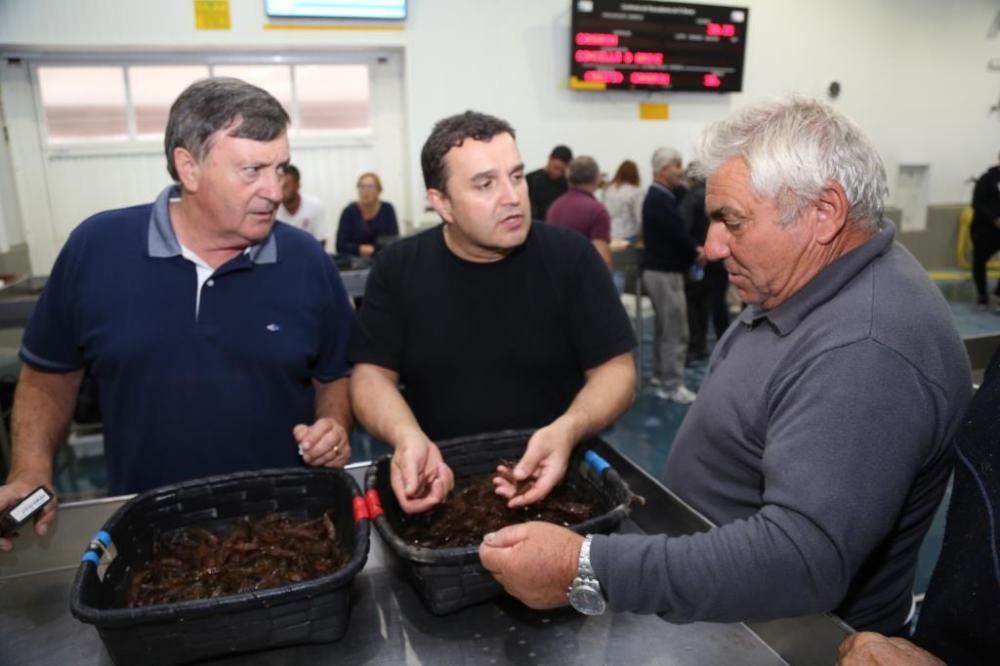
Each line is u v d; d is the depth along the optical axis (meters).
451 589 0.75
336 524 0.90
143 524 0.87
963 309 5.26
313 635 0.72
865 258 0.77
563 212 3.43
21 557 0.93
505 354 1.18
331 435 1.03
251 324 1.15
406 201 4.68
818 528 0.65
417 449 0.93
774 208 0.75
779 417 0.75
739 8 4.80
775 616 0.68
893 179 5.89
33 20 3.62
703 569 0.67
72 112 4.01
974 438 0.63
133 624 0.64
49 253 4.12
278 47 4.09
